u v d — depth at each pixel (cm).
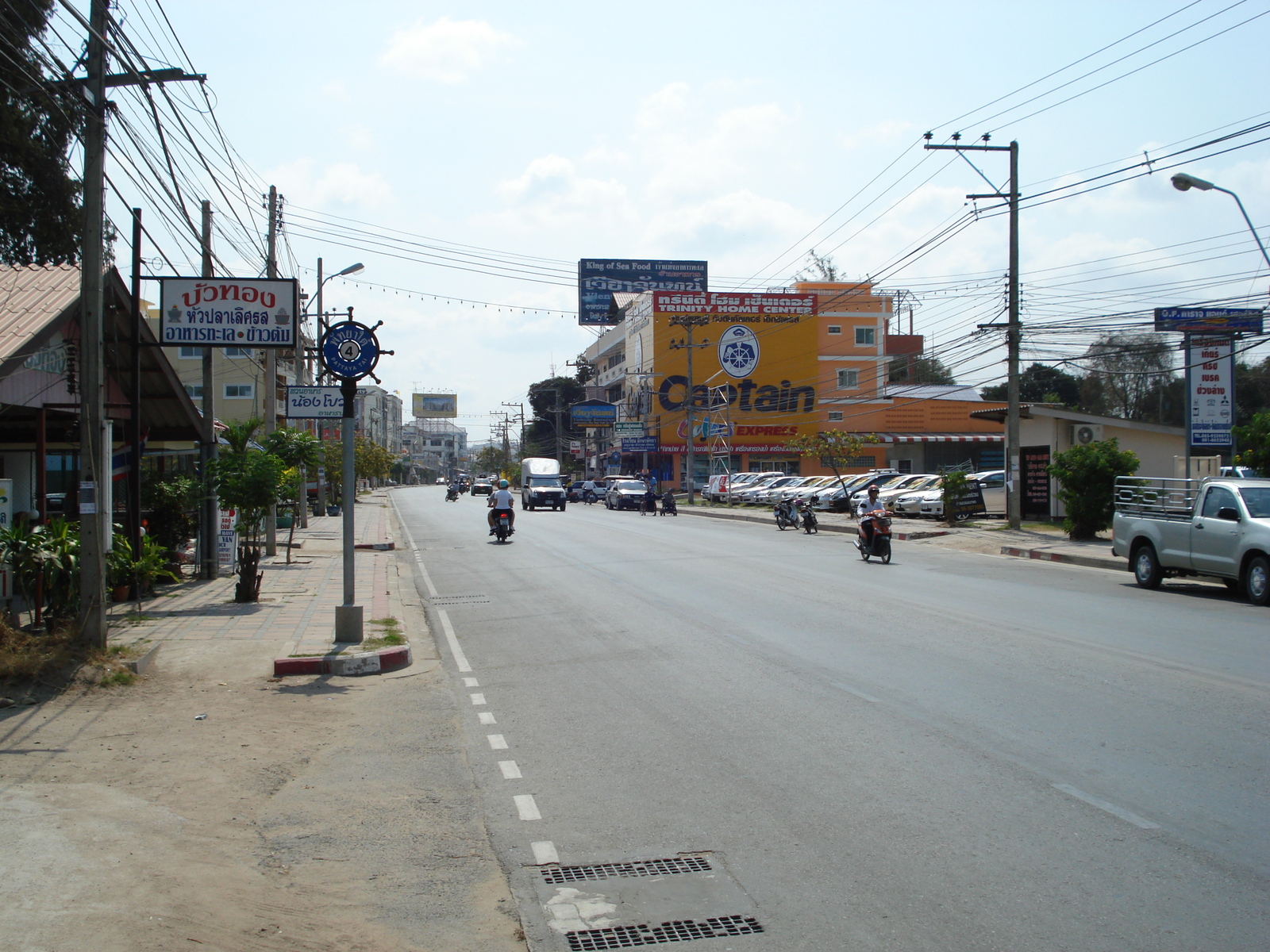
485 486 8150
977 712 779
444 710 842
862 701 824
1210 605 1424
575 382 10044
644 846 518
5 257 1608
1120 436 3086
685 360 6756
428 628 1325
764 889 460
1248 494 1472
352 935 420
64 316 1220
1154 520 1623
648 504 4628
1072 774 618
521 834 541
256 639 1155
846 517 3691
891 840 516
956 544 2525
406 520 4341
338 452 4412
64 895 442
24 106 1416
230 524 1866
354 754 701
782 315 6825
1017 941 402
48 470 2203
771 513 4194
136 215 1383
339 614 1107
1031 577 1812
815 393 6850
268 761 680
